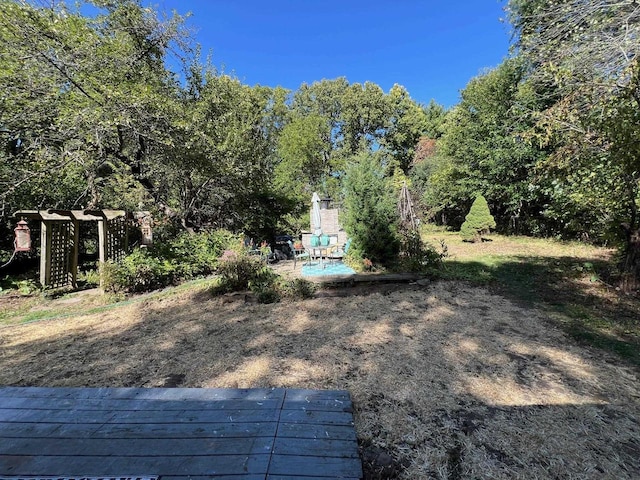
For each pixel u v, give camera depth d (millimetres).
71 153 6926
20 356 3488
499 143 11883
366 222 7270
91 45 6758
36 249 9133
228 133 9695
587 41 4828
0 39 6133
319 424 1950
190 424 1943
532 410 2301
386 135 28422
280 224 13906
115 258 7668
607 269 6543
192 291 5934
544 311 4402
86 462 1618
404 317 4238
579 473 1749
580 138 4723
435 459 1847
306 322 4160
